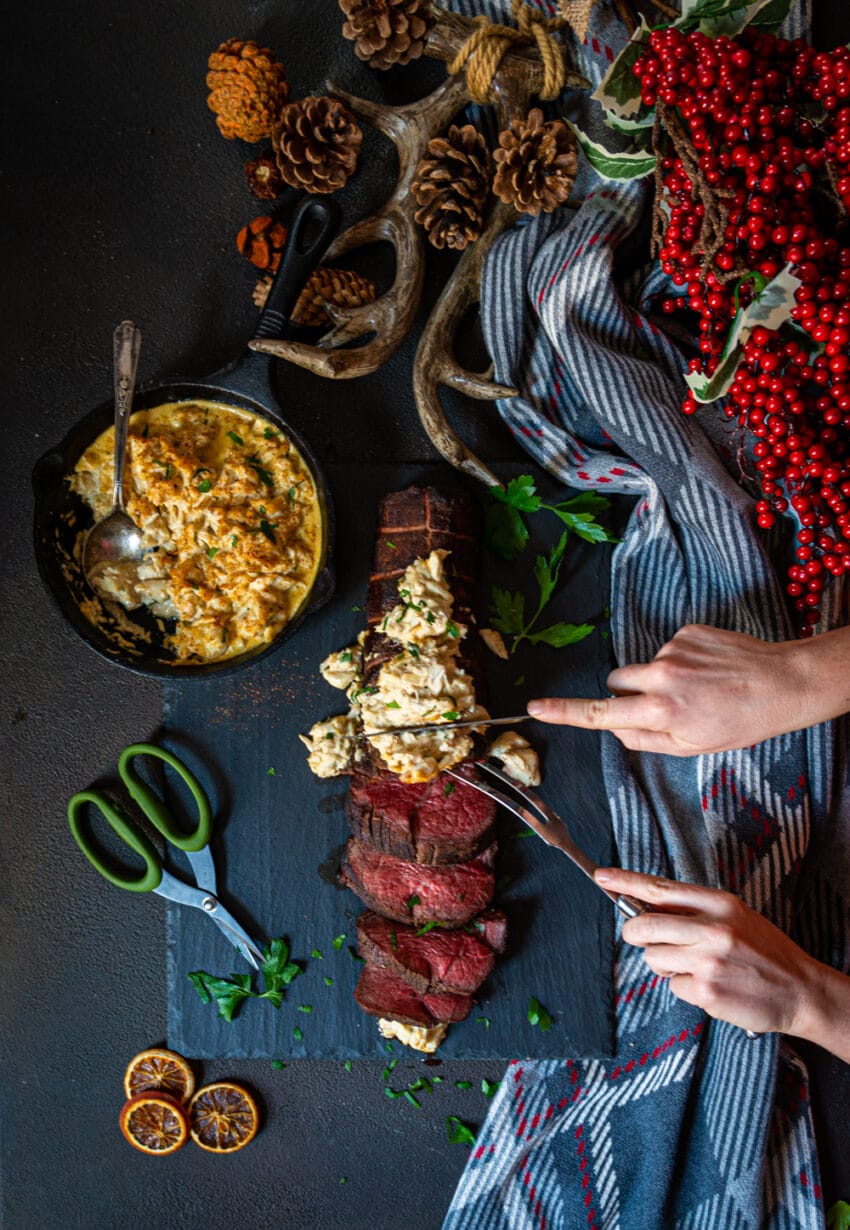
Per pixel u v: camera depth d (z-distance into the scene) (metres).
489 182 0.91
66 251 0.97
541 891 0.92
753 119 0.74
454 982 0.87
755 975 0.79
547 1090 0.92
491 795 0.87
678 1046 0.91
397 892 0.88
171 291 0.97
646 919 0.81
